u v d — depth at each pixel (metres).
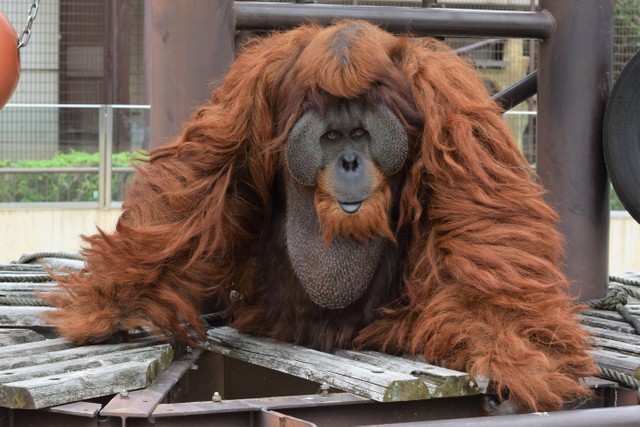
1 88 6.09
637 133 6.27
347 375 4.21
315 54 4.30
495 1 17.72
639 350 5.07
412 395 4.00
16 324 5.67
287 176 4.64
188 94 5.87
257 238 5.15
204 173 4.77
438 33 6.28
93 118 15.92
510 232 4.35
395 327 4.63
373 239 4.59
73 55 20.67
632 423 4.05
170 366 4.79
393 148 4.35
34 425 4.05
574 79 6.50
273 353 4.73
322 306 4.74
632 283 7.59
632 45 19.09
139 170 4.88
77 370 4.33
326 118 4.31
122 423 3.89
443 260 4.43
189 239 4.71
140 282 4.70
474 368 4.06
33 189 15.59
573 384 4.06
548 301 4.19
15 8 20.41
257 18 5.95
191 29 5.83
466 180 4.44
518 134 15.51
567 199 6.54
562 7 6.48
